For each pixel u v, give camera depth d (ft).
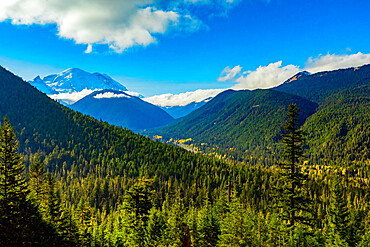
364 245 158.51
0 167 108.88
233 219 134.92
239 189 515.09
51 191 161.17
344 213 178.29
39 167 166.81
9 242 102.99
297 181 84.43
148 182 160.97
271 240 118.01
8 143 111.86
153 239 148.97
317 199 471.21
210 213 164.96
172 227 162.50
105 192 465.88
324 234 170.50
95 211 399.24
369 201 513.86
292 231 106.73
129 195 153.69
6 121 112.88
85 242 164.96
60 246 135.95
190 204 447.01
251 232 124.06
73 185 502.38
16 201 109.81
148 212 156.97
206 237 155.94
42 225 125.39
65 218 148.97
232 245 125.08
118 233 177.78
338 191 191.42
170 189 492.95
